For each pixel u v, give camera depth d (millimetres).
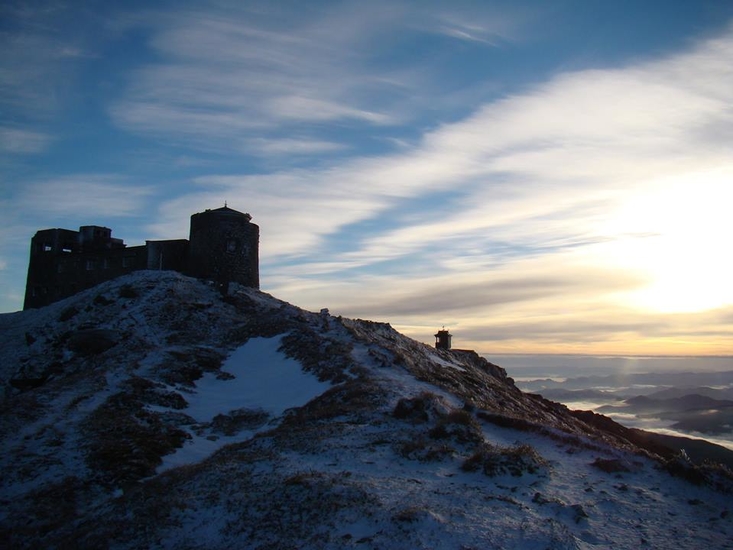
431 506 15125
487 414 24641
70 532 17438
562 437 22016
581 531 13945
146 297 54938
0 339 55531
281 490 16656
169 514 16406
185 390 35938
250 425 29688
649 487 17031
